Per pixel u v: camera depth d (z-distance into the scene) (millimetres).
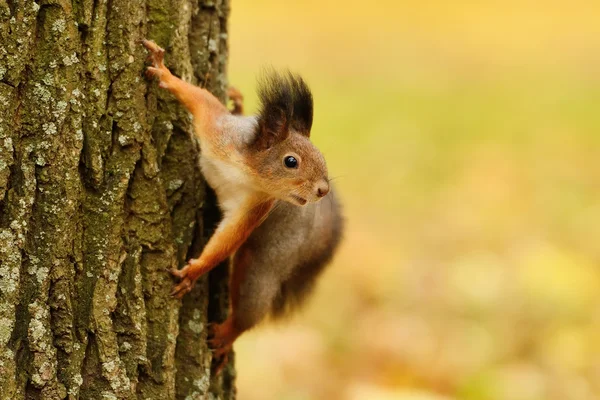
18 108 5258
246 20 28719
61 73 5363
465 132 19922
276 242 7133
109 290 5605
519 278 13086
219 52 6762
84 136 5516
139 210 5793
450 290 12883
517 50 28406
